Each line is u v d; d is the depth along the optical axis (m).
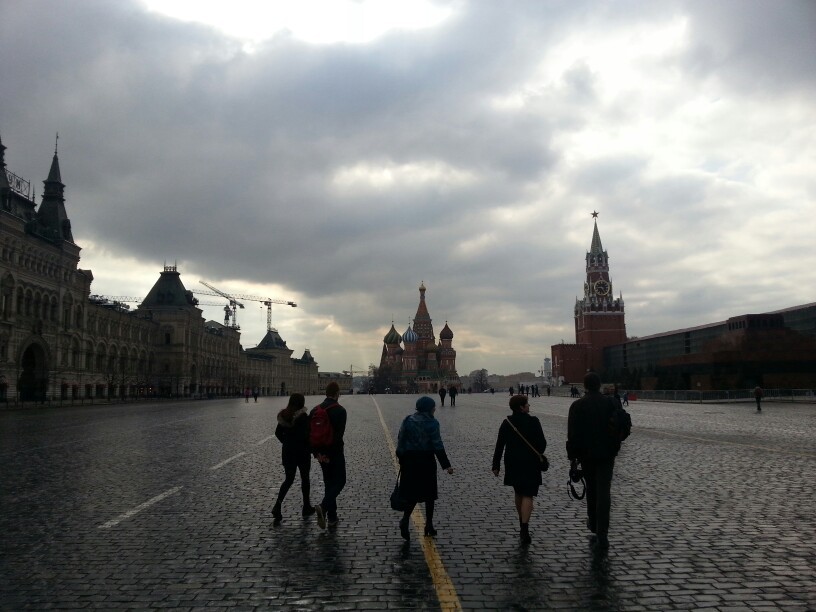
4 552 9.00
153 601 7.07
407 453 9.63
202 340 128.25
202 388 127.50
